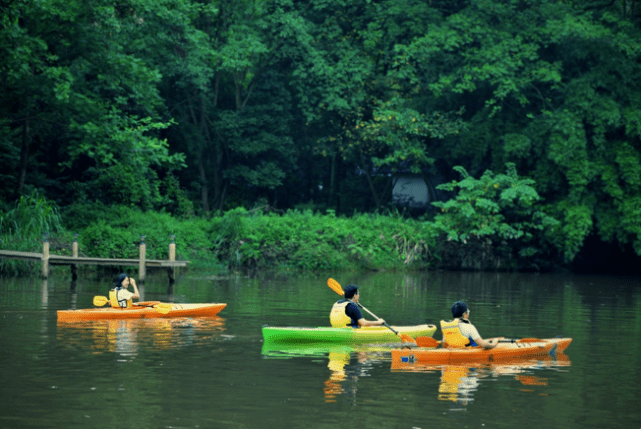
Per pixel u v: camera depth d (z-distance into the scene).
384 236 30.91
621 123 29.62
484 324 13.19
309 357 9.51
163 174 33.34
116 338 10.70
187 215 31.73
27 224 23.06
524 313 15.05
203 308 13.63
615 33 31.27
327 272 28.16
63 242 23.73
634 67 30.02
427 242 31.33
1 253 20.31
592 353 10.20
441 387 7.79
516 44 30.55
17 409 6.62
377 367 8.88
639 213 29.27
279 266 29.17
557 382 8.17
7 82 23.38
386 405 6.98
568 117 29.27
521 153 30.20
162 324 12.37
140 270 21.20
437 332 12.08
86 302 14.89
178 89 32.91
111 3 24.95
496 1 31.89
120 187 28.23
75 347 9.83
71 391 7.32
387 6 33.19
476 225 30.45
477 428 6.26
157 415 6.50
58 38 24.69
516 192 29.66
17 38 21.98
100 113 24.69
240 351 9.81
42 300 15.23
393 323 13.15
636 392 7.72
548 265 32.72
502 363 9.33
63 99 22.94
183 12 26.45
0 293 16.59
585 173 29.17
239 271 27.28
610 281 26.36
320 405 6.94
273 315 13.80
